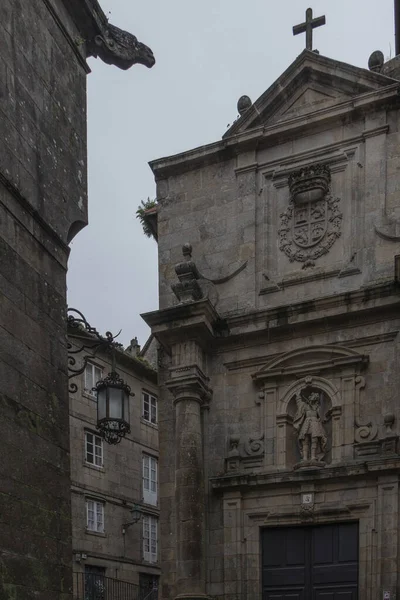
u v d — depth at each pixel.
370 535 14.82
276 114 18.30
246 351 16.92
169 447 17.02
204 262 18.06
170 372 16.98
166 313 16.75
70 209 9.16
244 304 17.28
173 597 16.03
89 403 27.11
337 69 17.59
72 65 9.64
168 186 18.98
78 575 24.39
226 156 18.48
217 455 16.59
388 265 16.08
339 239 16.89
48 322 8.25
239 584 15.56
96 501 26.53
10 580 6.82
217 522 16.16
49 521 7.66
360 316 15.95
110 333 11.40
